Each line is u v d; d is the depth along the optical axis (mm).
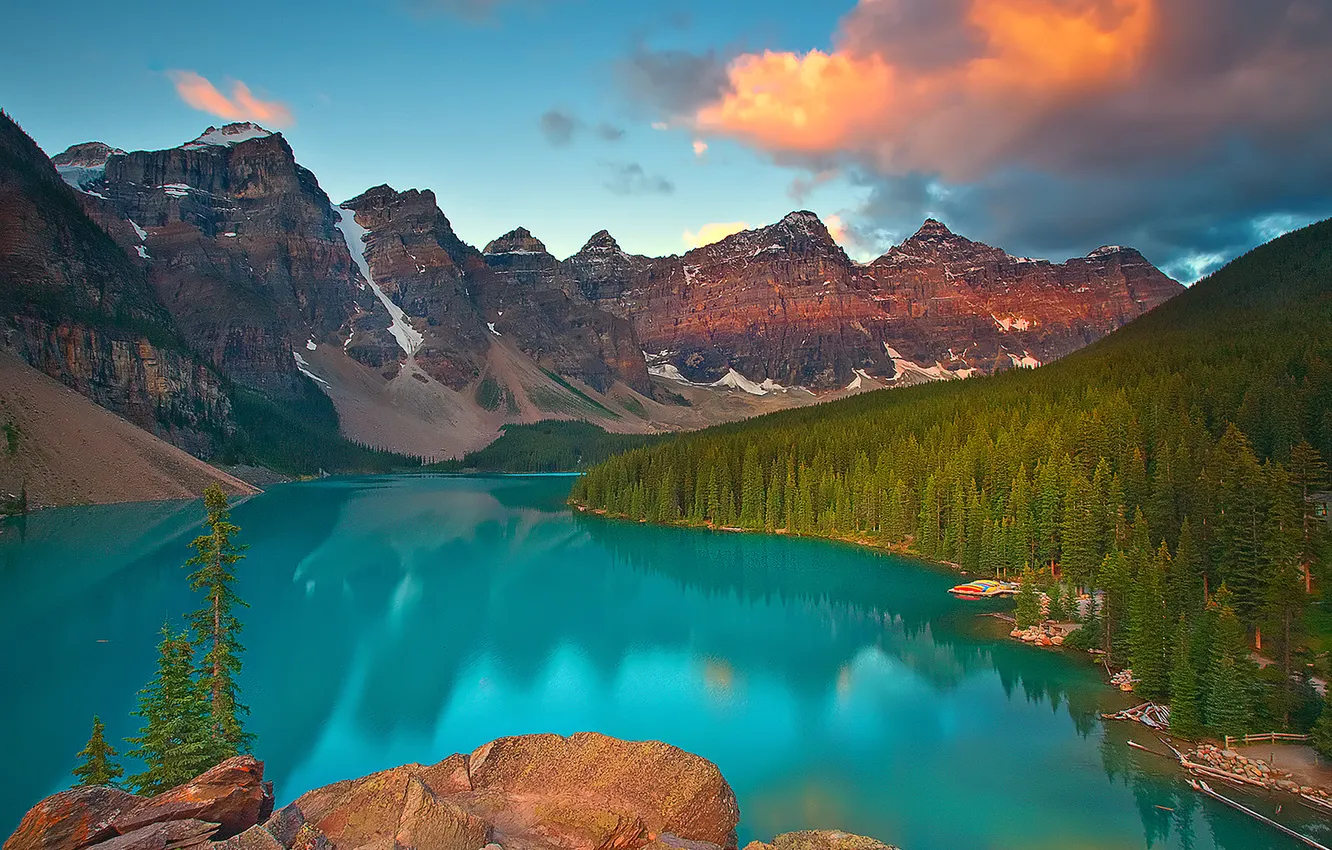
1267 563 63656
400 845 21844
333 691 61406
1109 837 38938
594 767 28516
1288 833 38438
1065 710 55812
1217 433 105000
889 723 54125
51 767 47219
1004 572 100625
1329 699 44688
